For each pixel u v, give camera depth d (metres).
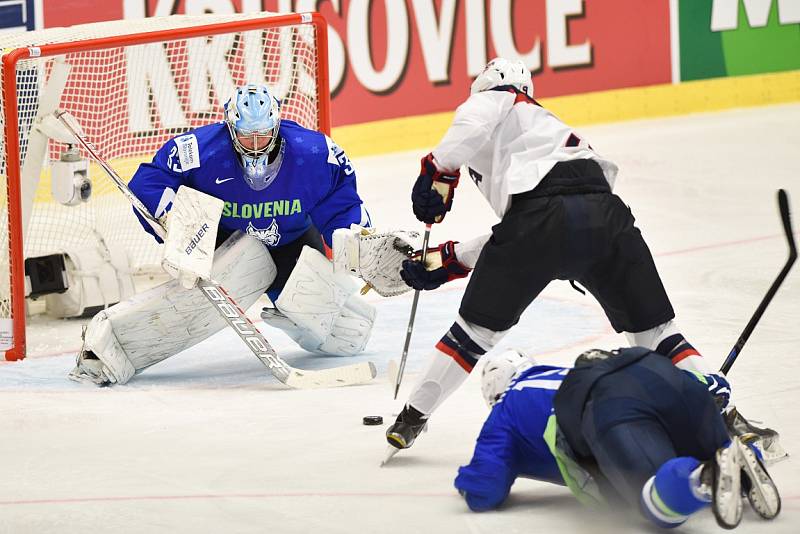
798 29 48.88
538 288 12.73
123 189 17.95
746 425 12.27
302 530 11.17
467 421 14.97
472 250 14.13
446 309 22.28
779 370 16.67
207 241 17.17
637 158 38.78
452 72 43.22
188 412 15.95
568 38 44.94
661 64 47.00
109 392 17.30
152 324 17.72
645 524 10.91
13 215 19.59
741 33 48.44
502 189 12.84
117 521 11.62
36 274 22.48
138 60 27.77
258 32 25.72
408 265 14.30
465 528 11.07
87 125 28.39
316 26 22.95
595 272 12.76
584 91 45.47
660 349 12.77
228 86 27.47
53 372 18.73
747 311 20.56
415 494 12.14
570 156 12.76
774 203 31.70
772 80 48.94
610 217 12.56
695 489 9.50
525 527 11.05
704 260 25.25
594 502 10.84
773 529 10.67
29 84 22.25
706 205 31.67
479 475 11.30
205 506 11.99
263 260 18.39
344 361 18.95
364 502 11.93
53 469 13.49
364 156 41.88
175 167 17.62
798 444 13.34
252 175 17.62
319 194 18.23
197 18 23.56
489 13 43.53
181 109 27.89
